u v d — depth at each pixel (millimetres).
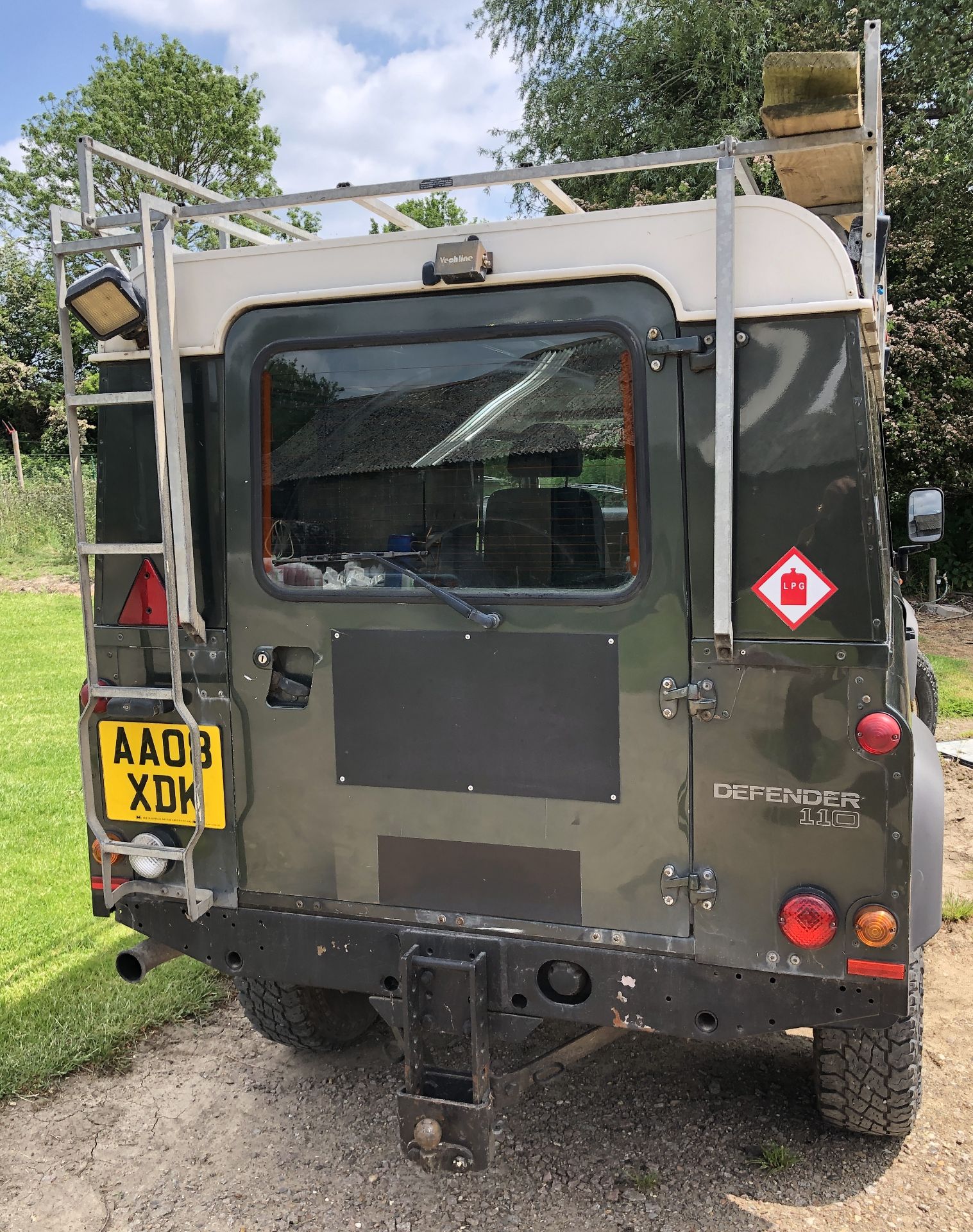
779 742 2234
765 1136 2943
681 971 2350
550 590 2400
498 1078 2457
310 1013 3314
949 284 13094
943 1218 2578
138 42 34750
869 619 2166
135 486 2697
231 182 36156
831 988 2250
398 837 2559
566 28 16250
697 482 2262
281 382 2582
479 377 2445
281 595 2592
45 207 33969
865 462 2148
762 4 14500
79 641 11719
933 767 2834
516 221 2334
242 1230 2617
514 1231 2580
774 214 2156
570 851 2414
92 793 2688
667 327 2273
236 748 2678
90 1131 3078
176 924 2803
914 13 13148
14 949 4273
